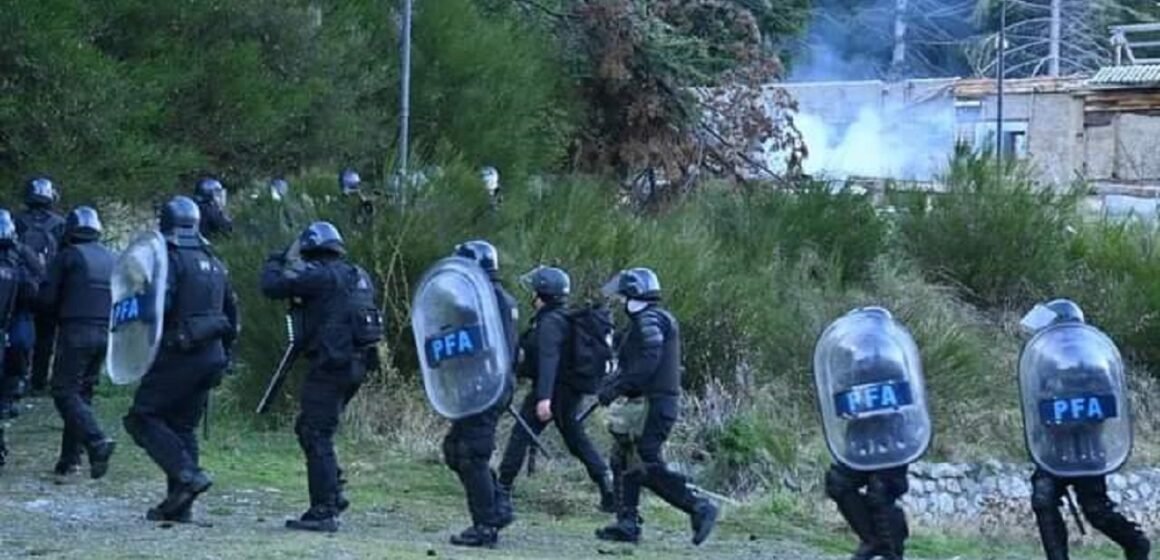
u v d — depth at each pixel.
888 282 49.81
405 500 31.47
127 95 42.06
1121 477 44.59
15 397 30.14
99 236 29.89
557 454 35.97
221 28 47.06
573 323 29.59
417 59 54.72
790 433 40.09
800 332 43.72
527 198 45.19
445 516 29.94
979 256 54.06
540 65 60.62
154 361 24.50
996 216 54.09
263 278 24.73
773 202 54.41
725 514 34.25
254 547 23.19
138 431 25.00
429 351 24.70
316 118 49.75
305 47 48.94
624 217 44.41
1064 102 96.88
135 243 24.67
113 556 22.11
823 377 24.30
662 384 27.02
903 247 55.06
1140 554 25.08
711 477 37.69
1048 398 24.52
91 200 41.44
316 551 23.11
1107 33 137.62
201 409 25.56
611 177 64.06
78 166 40.94
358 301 24.89
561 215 42.47
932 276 54.41
